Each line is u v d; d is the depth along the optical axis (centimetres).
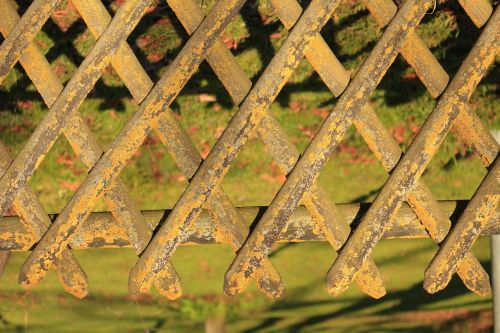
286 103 383
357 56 354
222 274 456
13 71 365
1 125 375
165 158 415
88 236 304
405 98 377
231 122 295
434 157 404
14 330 427
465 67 293
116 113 376
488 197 296
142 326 439
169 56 353
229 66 296
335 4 291
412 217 300
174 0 296
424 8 292
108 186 298
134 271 300
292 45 292
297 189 295
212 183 296
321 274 456
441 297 474
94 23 296
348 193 416
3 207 300
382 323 450
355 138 415
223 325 449
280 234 299
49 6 297
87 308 441
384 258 463
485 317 458
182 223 297
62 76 355
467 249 298
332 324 451
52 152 397
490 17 293
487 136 296
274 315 461
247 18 350
